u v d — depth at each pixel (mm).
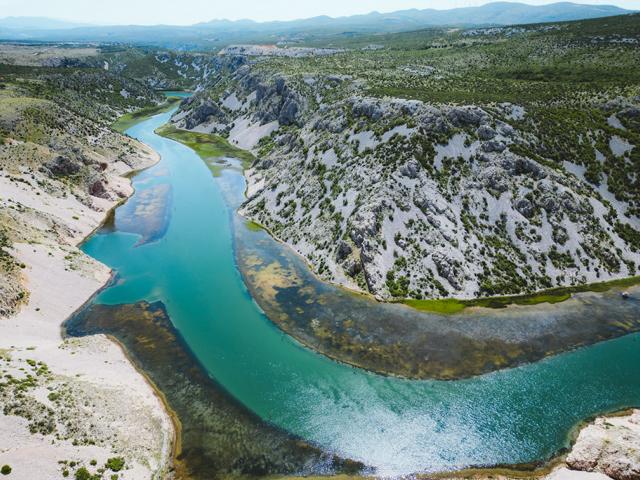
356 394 49688
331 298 67125
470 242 73062
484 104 94750
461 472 40344
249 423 45812
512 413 46750
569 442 43250
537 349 56094
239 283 72562
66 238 84438
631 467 38281
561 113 95000
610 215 79000
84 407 43000
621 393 49312
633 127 92000
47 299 63656
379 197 77438
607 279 70938
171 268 77438
